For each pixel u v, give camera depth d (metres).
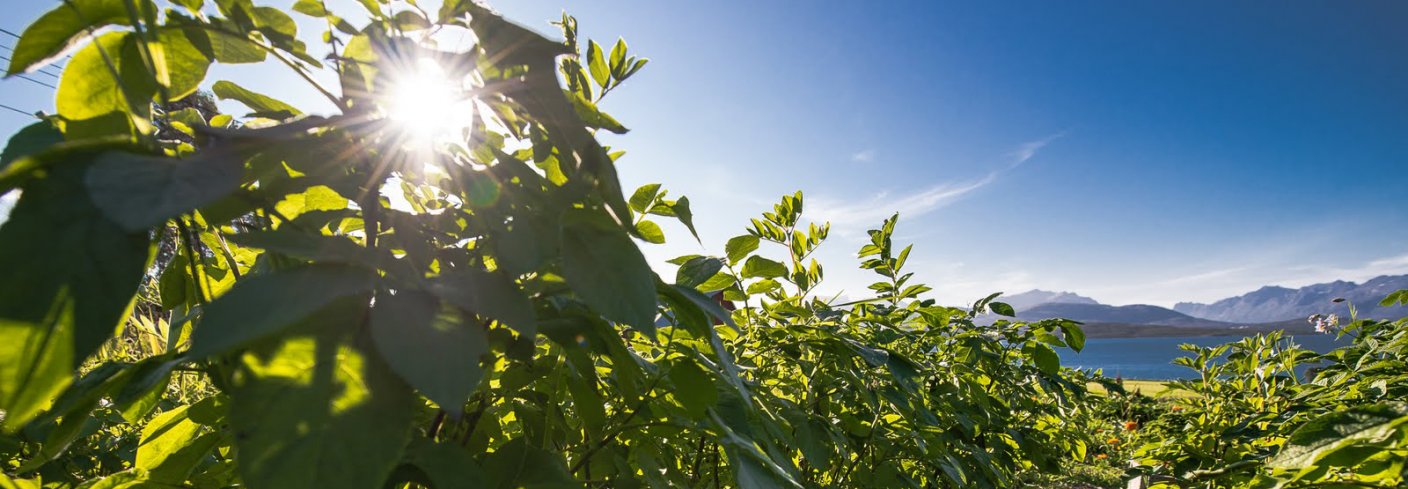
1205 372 3.05
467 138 0.73
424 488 0.62
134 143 0.39
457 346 0.37
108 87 0.50
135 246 0.37
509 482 0.63
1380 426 0.81
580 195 0.50
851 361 1.63
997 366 2.47
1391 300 2.50
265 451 0.36
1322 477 0.92
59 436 0.58
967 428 2.14
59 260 0.34
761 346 1.56
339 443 0.37
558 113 0.51
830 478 1.80
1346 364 2.31
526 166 0.58
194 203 0.33
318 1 0.59
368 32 0.58
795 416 1.30
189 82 0.60
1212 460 2.20
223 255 0.67
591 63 0.90
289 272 0.37
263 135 0.41
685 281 1.01
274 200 0.52
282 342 0.39
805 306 1.77
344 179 0.53
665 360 0.89
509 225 0.50
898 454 1.87
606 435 0.88
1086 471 4.47
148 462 0.75
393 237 0.56
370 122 0.49
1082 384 3.46
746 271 1.34
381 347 0.35
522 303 0.42
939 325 2.23
